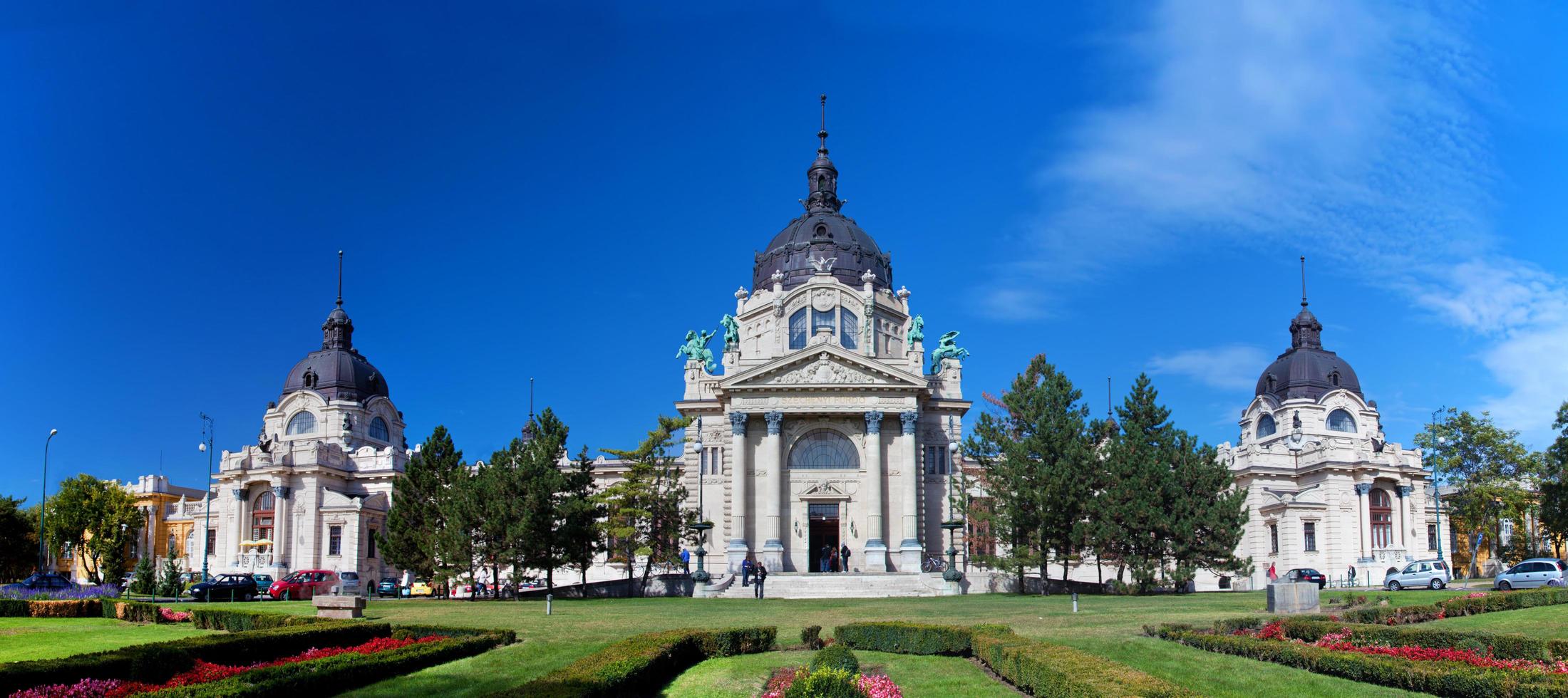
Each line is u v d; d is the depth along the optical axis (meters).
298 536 113.69
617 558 83.56
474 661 35.00
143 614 48.28
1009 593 76.25
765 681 32.19
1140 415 81.69
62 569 135.50
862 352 98.81
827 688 26.88
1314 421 123.19
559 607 59.22
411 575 94.88
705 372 100.00
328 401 124.06
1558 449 91.00
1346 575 110.31
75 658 28.83
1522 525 113.69
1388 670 29.20
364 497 115.44
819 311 99.69
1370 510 114.00
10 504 115.19
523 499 73.81
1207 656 34.94
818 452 90.81
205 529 107.00
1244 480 117.38
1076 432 78.12
